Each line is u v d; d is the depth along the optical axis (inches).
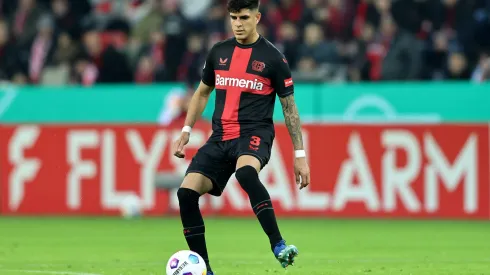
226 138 1007.0
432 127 2177.7
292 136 1018.7
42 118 2625.5
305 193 2244.1
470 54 2605.8
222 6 2913.4
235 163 1015.0
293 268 1243.8
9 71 2930.6
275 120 2402.8
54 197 2378.2
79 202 2363.4
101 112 2593.5
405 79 2532.0
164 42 2783.0
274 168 2253.9
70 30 2984.7
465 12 2709.2
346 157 2225.6
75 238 1790.1
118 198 2345.0
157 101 2559.1
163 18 2886.3
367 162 2213.3
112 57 2770.7
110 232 1924.2
